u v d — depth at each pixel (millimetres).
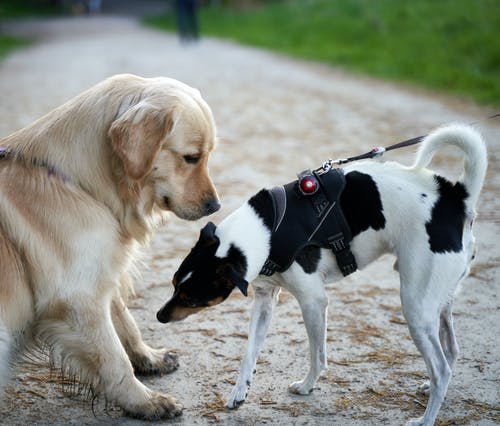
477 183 3111
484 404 3297
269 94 12609
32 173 3184
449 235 3055
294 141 8961
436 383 3061
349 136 9117
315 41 19297
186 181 3307
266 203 3273
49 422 3254
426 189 3162
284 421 3205
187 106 3211
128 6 48531
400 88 12773
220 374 3676
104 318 3205
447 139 3160
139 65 16766
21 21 37938
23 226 3076
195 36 22500
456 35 15922
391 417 3215
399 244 3143
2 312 3035
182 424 3221
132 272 3711
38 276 3098
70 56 19641
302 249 3188
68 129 3252
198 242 3275
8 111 10891
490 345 3859
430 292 3053
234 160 8062
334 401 3365
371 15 19578
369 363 3721
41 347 3391
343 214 3207
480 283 4691
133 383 3264
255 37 21969
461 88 12180
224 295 3234
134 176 3055
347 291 4668
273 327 4168
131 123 3057
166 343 4020
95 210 3201
